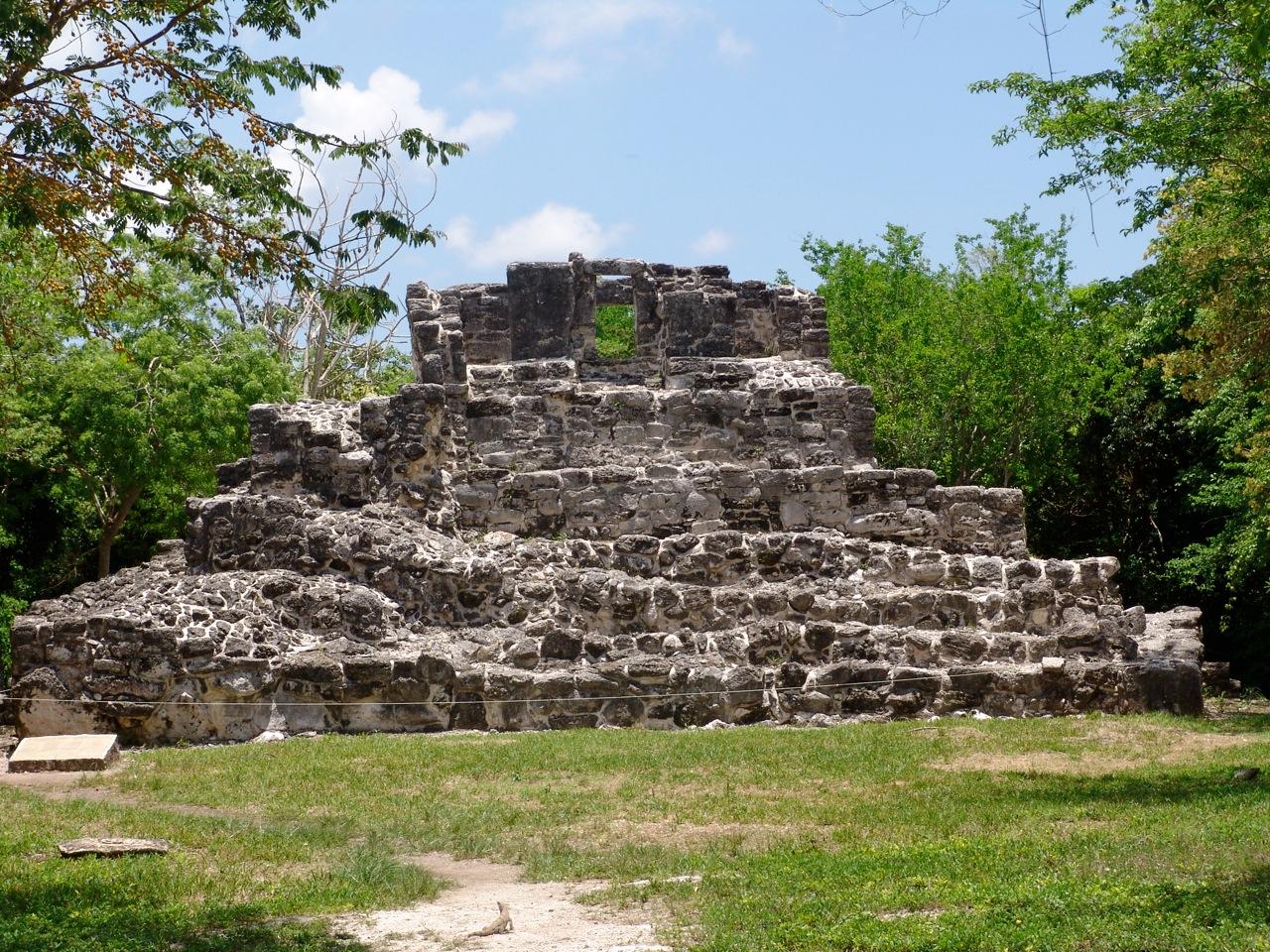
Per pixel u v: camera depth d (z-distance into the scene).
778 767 14.17
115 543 38.50
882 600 19.73
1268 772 13.13
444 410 22.19
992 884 8.88
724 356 25.73
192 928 8.64
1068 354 36.31
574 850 10.91
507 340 25.72
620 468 22.25
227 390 33.91
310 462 21.27
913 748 15.19
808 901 8.76
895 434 37.97
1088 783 12.97
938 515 22.14
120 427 32.72
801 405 23.89
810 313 25.94
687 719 18.22
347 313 11.14
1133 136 15.27
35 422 31.48
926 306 38.78
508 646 19.09
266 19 11.29
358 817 12.28
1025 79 15.73
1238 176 15.88
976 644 19.00
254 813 12.55
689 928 8.42
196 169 11.11
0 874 9.95
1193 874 8.88
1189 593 35.12
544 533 21.92
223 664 17.44
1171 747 15.18
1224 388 22.70
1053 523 39.12
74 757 14.97
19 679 17.62
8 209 11.09
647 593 19.69
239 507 20.27
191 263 11.34
